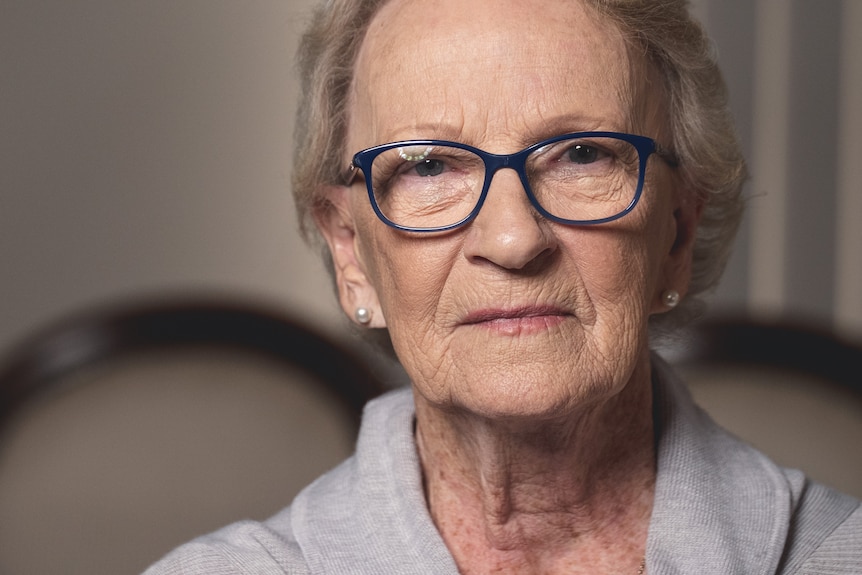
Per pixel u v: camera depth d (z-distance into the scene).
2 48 2.95
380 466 1.37
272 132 3.00
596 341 1.16
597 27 1.17
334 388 2.34
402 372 2.09
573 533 1.30
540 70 1.14
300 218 1.48
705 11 3.07
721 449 1.38
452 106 1.15
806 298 3.08
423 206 1.18
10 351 2.60
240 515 2.27
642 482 1.32
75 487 2.26
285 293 2.98
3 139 2.95
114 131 2.98
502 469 1.26
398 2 1.21
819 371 2.30
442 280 1.17
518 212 1.11
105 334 2.34
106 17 2.98
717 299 3.08
